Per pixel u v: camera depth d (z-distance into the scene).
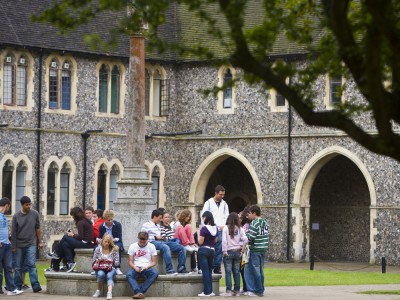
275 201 50.50
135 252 28.11
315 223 53.53
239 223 28.91
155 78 52.41
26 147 48.25
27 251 29.44
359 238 52.34
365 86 16.31
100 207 50.72
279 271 42.34
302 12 19.41
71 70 49.69
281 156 50.38
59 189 49.25
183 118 52.72
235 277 28.95
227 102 51.88
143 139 31.80
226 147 51.66
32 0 49.31
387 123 16.03
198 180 52.25
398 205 47.81
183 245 30.11
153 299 27.72
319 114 16.61
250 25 51.00
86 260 29.70
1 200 28.83
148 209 31.42
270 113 50.66
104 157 50.69
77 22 17.27
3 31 47.22
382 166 48.19
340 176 53.03
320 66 17.97
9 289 28.72
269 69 16.59
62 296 28.45
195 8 16.58
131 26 17.39
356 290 32.09
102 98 50.88
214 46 50.97
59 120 49.31
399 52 15.79
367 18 17.14
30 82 48.31
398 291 31.50
